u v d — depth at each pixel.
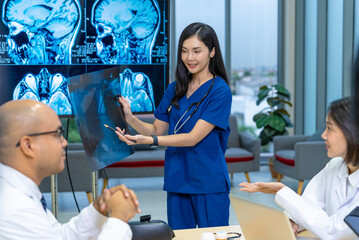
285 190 1.87
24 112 1.31
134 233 1.71
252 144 5.96
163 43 2.91
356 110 0.61
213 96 2.52
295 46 7.26
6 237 1.27
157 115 2.73
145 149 5.90
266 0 7.32
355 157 1.79
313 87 6.88
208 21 7.20
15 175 1.32
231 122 6.43
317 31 6.49
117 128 2.41
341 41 5.93
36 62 2.71
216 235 1.88
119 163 5.52
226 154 5.86
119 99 2.52
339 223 1.75
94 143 2.38
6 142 1.30
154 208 4.99
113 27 2.81
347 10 5.66
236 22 7.30
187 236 2.00
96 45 2.79
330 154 1.86
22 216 1.28
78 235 1.52
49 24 2.71
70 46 2.75
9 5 2.65
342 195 1.94
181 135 2.46
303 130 7.30
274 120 6.38
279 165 5.82
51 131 1.33
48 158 1.33
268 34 7.38
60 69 2.74
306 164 5.32
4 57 2.66
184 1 7.09
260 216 1.69
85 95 2.36
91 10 2.76
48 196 5.66
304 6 7.13
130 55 2.86
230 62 7.32
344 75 5.71
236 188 5.89
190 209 2.62
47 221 1.34
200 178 2.54
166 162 2.63
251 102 7.42
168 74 2.95
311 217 1.79
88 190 4.91
